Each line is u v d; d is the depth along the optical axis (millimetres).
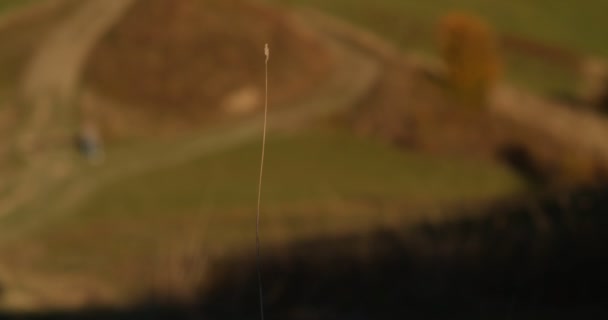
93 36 104625
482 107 105000
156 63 98062
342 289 9148
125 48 100188
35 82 97688
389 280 9070
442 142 92938
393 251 9484
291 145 90000
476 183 86188
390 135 93750
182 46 99625
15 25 108812
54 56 101938
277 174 81750
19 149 86000
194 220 58188
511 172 90375
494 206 10352
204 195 75312
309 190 78188
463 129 97312
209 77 97625
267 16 108688
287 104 99000
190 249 10766
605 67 135125
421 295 8750
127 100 95500
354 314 8703
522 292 8602
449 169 88500
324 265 9555
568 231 9055
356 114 97250
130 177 81188
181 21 101562
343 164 86438
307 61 106438
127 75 97438
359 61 113000
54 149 86375
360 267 9297
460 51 106500
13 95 95625
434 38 129250
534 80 127500
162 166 84000
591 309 8289
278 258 9883
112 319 10992
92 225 68812
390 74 109875
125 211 72562
